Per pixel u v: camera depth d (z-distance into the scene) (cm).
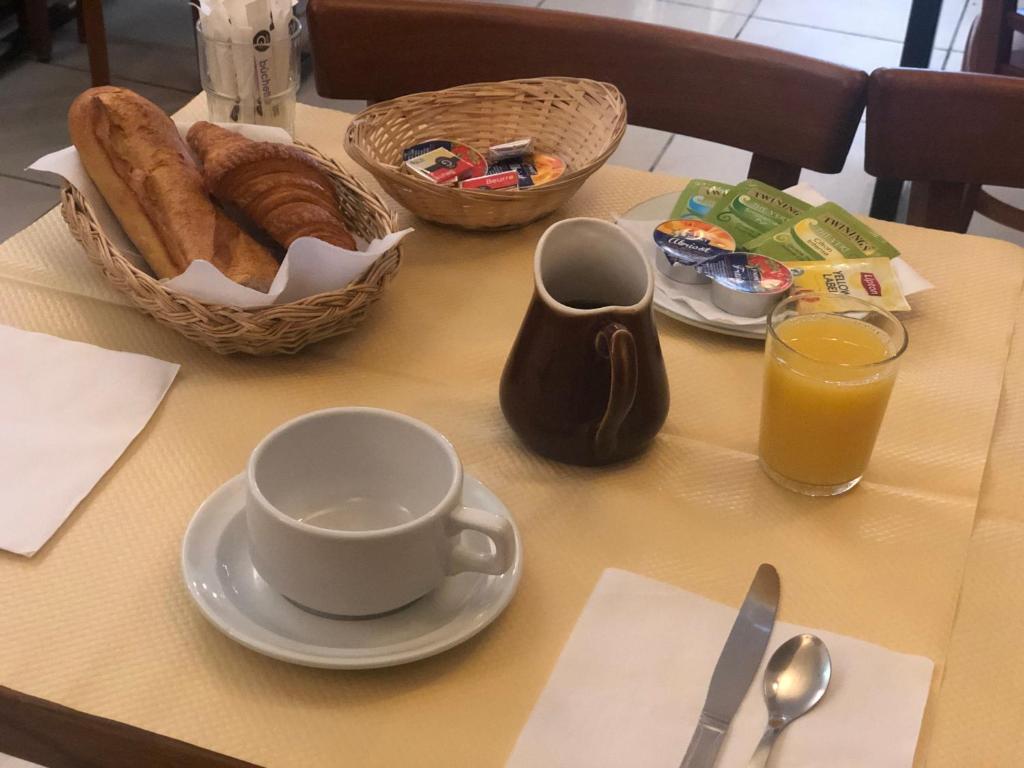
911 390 81
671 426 78
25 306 84
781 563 66
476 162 98
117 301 86
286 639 58
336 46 121
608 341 66
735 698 57
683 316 86
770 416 71
